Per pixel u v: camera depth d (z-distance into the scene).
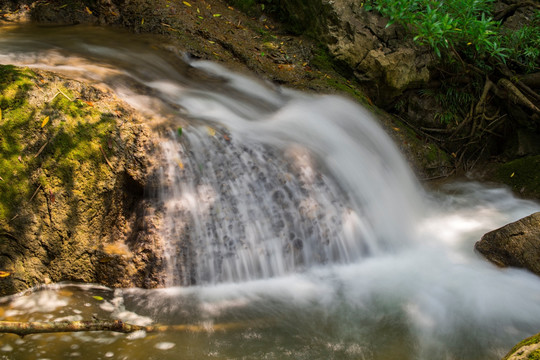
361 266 4.04
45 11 5.65
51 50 4.89
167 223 3.68
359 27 6.00
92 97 3.90
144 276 3.56
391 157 5.32
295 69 5.89
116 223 3.70
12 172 3.38
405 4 5.64
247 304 3.45
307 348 3.00
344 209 4.21
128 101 4.21
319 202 4.12
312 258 3.94
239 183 3.96
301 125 4.81
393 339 3.13
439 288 3.73
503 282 3.85
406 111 6.19
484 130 6.34
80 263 3.52
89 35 5.41
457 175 6.05
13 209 3.34
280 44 6.20
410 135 5.92
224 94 5.01
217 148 4.06
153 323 3.16
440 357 3.00
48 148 3.50
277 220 3.93
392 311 3.42
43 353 2.83
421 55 6.00
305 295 3.60
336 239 4.05
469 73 6.30
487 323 3.34
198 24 5.95
